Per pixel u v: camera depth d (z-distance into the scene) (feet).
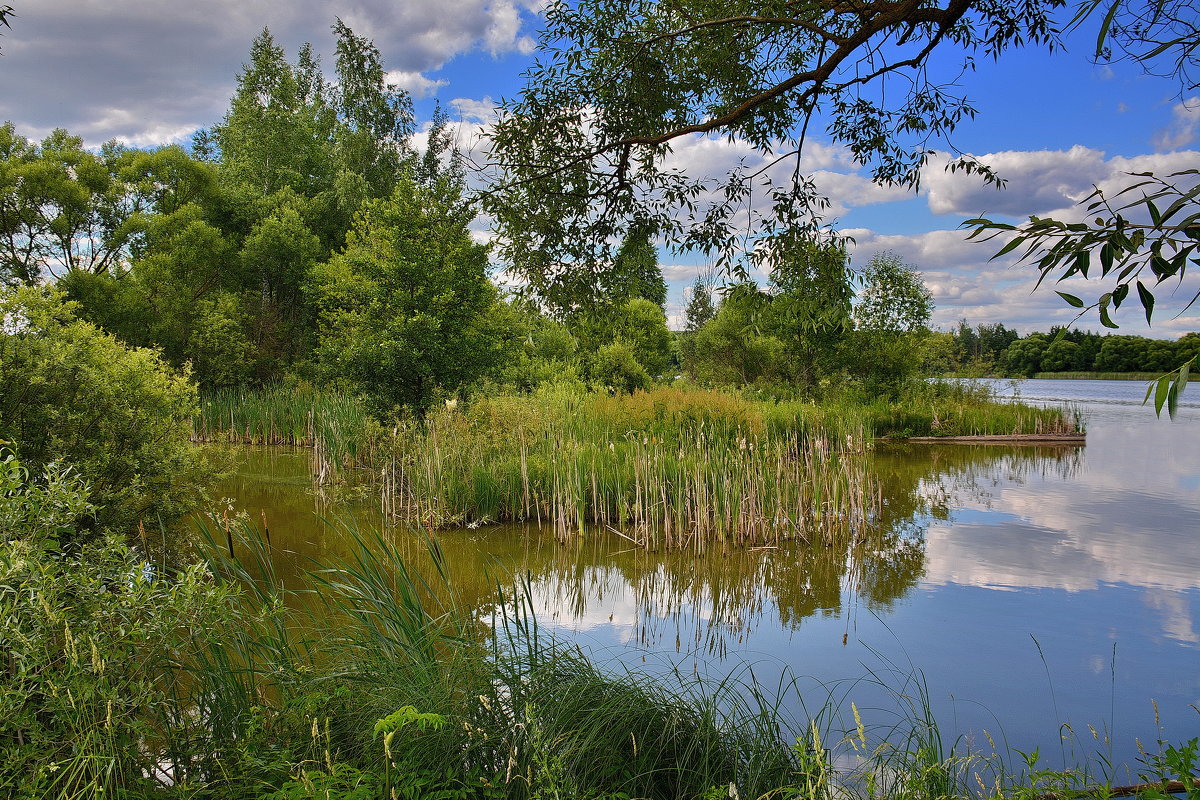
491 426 42.75
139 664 9.86
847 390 81.61
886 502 41.09
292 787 8.98
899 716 15.56
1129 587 25.32
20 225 78.23
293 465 51.83
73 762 8.16
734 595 24.81
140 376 22.54
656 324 105.60
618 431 49.80
